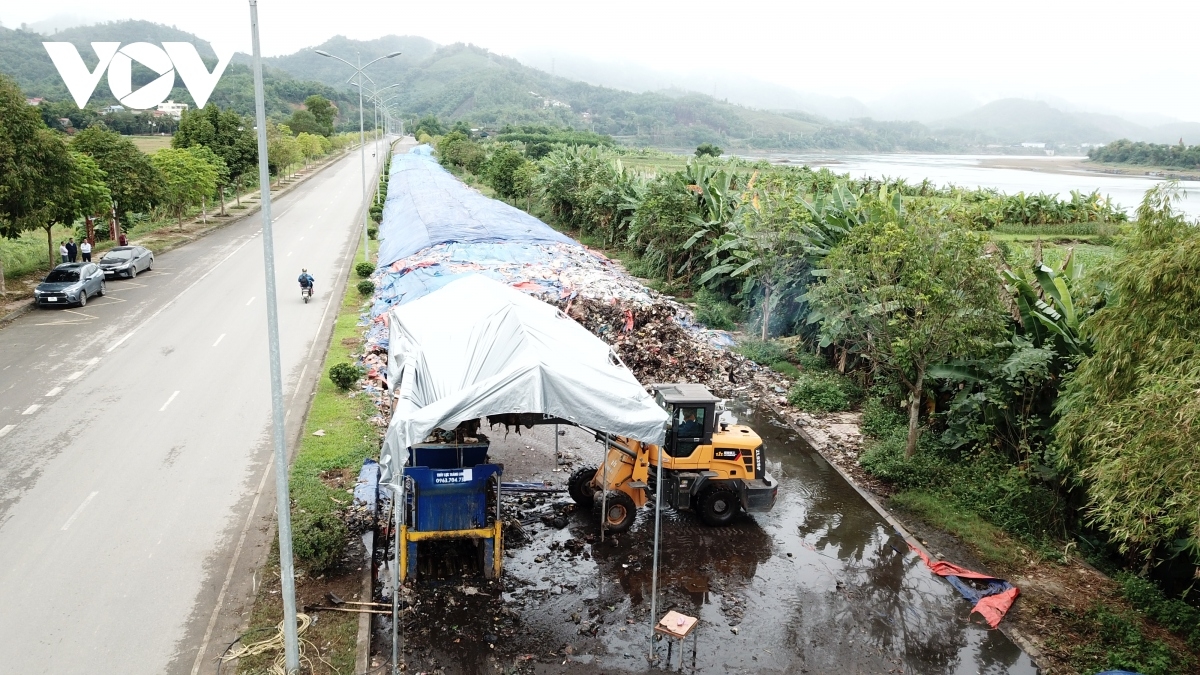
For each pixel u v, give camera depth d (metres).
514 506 15.91
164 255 40.47
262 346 25.23
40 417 18.84
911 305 16.78
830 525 15.82
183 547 13.49
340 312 29.50
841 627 12.37
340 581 12.84
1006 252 20.25
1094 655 11.73
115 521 14.22
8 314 27.55
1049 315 16.64
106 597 12.02
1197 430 8.80
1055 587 13.66
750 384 24.41
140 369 22.56
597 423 12.26
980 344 16.16
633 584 13.34
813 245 26.48
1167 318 10.42
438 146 116.19
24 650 10.74
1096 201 53.75
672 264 36.00
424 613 12.20
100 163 38.69
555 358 13.15
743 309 31.34
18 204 27.02
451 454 12.99
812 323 25.75
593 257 39.34
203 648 10.99
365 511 14.91
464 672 10.85
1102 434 10.96
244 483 15.87
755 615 12.59
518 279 29.44
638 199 42.41
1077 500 15.96
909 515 16.34
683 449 15.28
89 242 35.81
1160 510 9.86
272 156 70.12
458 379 13.33
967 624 12.57
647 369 24.28
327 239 47.06
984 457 17.30
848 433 20.69
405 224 44.28
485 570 13.20
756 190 34.38
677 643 11.76
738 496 15.66
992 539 15.10
